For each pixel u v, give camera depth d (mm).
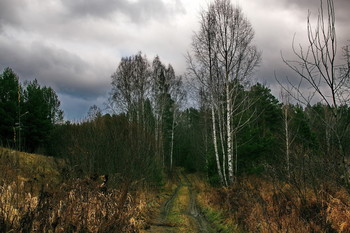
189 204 19031
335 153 5816
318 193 7234
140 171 19906
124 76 32406
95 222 6629
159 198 21359
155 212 14930
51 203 6090
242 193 11570
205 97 20641
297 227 6707
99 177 9656
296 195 8008
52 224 5551
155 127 35719
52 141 32500
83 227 6109
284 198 8195
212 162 21281
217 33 17828
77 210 6609
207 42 18203
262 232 7668
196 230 10938
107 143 18766
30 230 5223
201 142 41219
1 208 5332
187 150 60594
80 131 20812
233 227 10008
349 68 4637
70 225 5969
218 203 14109
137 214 10758
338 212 6398
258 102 31594
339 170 5824
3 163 10500
